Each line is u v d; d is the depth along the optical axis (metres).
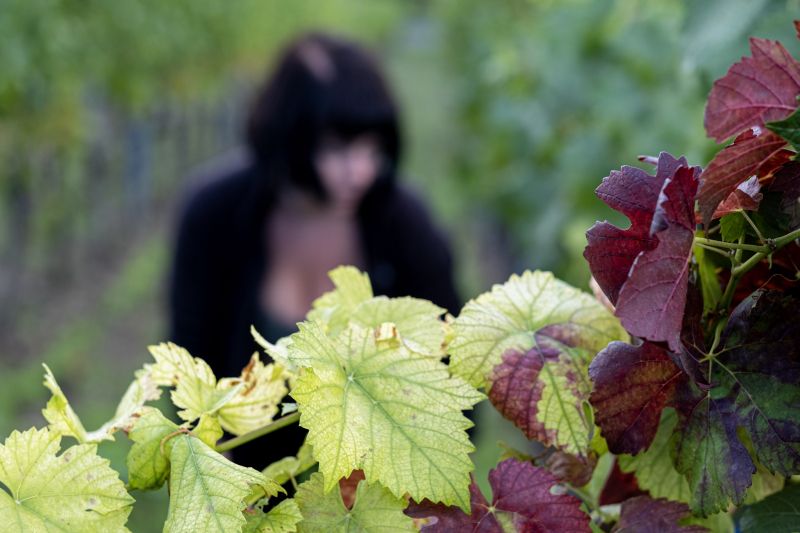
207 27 11.09
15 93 5.94
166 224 10.24
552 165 4.95
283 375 0.67
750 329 0.60
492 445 4.54
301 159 2.75
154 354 0.65
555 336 0.65
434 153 13.65
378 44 26.42
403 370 0.60
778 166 0.63
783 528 0.63
